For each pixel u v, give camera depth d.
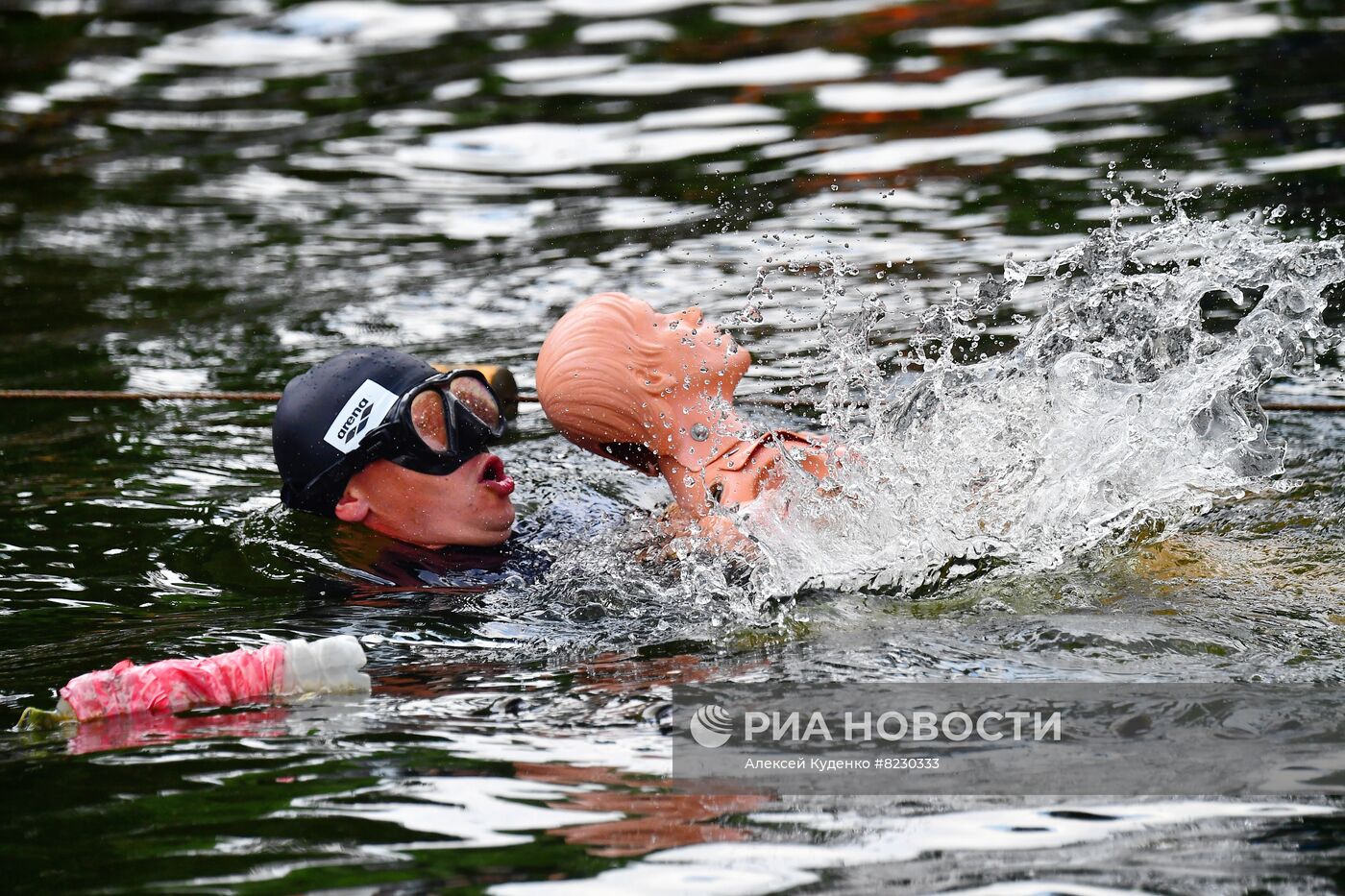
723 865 7.62
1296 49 33.28
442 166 31.45
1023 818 8.05
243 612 12.26
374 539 14.03
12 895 7.57
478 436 14.01
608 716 9.73
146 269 25.81
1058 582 11.90
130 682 10.12
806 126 31.52
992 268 22.03
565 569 13.17
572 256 24.81
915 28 38.78
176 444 17.72
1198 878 7.34
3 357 21.36
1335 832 7.76
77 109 37.47
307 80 39.16
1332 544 12.76
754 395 18.38
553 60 39.00
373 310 22.94
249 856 7.89
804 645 10.88
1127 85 32.03
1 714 10.15
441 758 9.13
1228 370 13.96
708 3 43.72
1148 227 22.95
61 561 13.78
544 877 7.56
